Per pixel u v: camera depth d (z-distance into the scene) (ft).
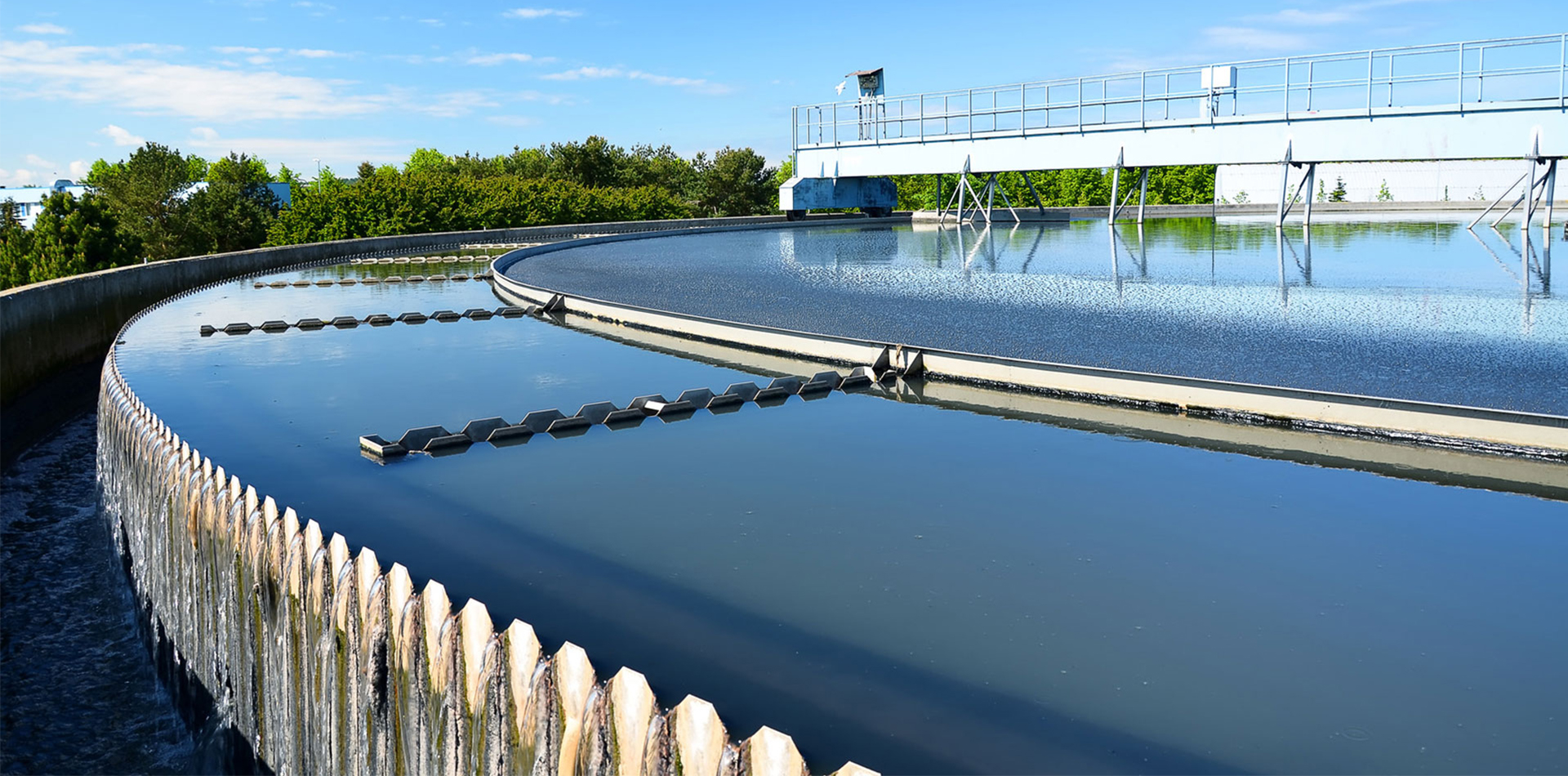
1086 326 59.93
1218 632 21.56
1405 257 98.73
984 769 16.98
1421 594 23.16
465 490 32.99
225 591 29.09
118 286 78.59
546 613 23.63
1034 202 244.01
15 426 55.83
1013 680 19.84
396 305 82.28
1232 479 31.91
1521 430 32.78
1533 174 98.58
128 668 33.91
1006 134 139.64
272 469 36.04
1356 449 34.68
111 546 43.04
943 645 21.38
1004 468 33.96
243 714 28.81
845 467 34.58
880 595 23.97
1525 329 54.60
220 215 215.72
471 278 107.34
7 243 141.90
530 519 30.07
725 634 22.24
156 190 222.48
